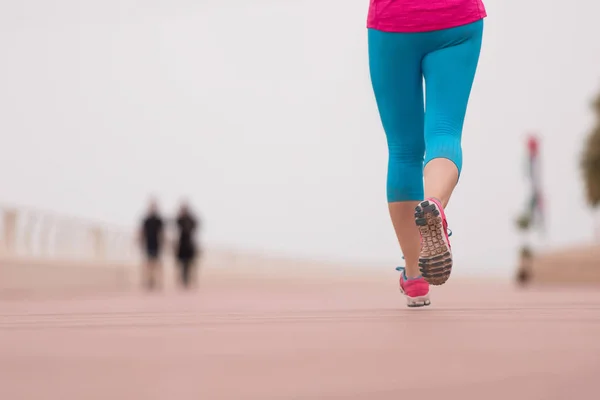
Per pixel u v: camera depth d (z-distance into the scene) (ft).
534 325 14.58
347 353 9.91
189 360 9.28
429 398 6.21
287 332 13.55
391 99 21.52
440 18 20.24
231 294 74.95
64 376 7.79
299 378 7.57
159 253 114.93
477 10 20.54
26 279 83.46
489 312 20.35
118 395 6.46
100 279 108.58
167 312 26.25
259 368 8.41
